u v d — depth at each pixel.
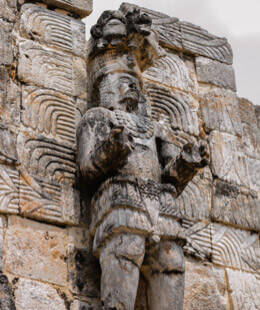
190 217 6.54
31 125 6.11
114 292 5.25
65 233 5.82
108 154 5.52
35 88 6.33
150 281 5.58
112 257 5.36
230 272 6.48
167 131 6.43
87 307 5.59
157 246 5.57
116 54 6.49
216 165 7.00
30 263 5.54
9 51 6.33
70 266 5.69
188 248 6.36
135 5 6.83
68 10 7.04
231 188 6.95
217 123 7.29
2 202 5.63
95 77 6.45
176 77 7.30
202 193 6.74
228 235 6.68
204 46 7.72
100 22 6.56
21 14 6.66
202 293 6.22
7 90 6.14
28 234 5.64
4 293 5.28
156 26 7.50
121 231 5.43
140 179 5.67
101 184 5.69
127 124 6.04
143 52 6.58
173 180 5.91
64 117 6.34
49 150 6.07
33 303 5.38
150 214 5.55
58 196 5.90
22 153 5.93
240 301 6.37
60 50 6.71
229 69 7.76
